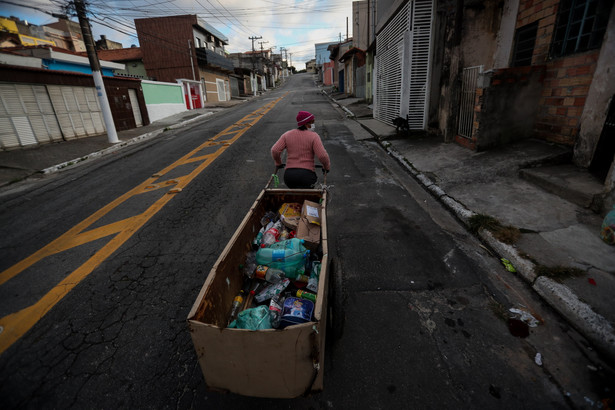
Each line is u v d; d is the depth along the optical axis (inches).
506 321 116.0
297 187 166.1
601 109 191.2
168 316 125.4
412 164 305.0
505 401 87.9
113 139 514.6
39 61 661.3
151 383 98.0
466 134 317.7
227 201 240.7
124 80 640.4
